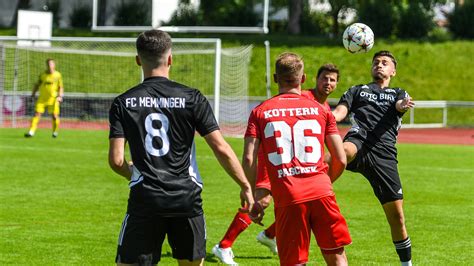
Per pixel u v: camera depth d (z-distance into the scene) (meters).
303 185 10.62
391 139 14.06
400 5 76.81
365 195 24.83
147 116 9.42
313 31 79.44
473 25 75.81
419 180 28.97
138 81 63.88
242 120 56.31
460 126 62.16
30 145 38.66
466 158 37.88
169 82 9.62
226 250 14.90
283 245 10.70
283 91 11.13
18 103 55.97
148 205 9.25
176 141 9.45
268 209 22.09
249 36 74.06
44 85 42.78
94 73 64.81
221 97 56.50
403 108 13.92
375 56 14.68
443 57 71.69
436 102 61.22
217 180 27.59
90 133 47.59
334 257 10.65
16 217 19.62
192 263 9.56
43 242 16.64
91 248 16.11
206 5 49.47
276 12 81.19
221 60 58.78
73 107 58.34
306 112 10.89
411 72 69.44
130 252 9.27
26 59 63.69
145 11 49.91
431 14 79.38
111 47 66.62
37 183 25.92
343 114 14.02
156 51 9.57
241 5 49.12
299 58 11.14
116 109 9.48
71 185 25.61
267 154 10.84
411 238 17.83
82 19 64.19
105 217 19.83
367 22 75.50
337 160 11.00
